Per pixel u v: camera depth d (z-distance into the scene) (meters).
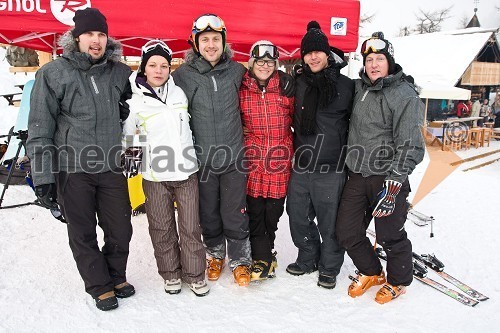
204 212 2.79
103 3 2.97
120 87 2.38
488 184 6.77
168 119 2.43
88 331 2.30
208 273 2.91
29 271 2.91
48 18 2.88
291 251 3.45
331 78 2.52
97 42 2.23
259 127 2.65
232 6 3.31
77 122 2.27
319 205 2.73
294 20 3.51
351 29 3.73
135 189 3.80
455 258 3.43
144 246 3.43
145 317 2.44
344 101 2.57
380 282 2.84
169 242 2.67
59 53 3.80
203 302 2.62
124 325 2.36
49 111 2.22
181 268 2.74
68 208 2.37
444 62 16.02
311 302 2.65
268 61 2.53
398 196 2.49
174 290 2.69
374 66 2.38
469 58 15.64
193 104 2.56
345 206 2.60
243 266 2.78
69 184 2.34
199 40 2.48
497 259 3.41
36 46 3.65
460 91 12.58
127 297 2.65
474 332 2.35
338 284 2.88
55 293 2.65
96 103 2.27
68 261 3.09
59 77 2.19
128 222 2.57
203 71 2.50
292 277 2.97
